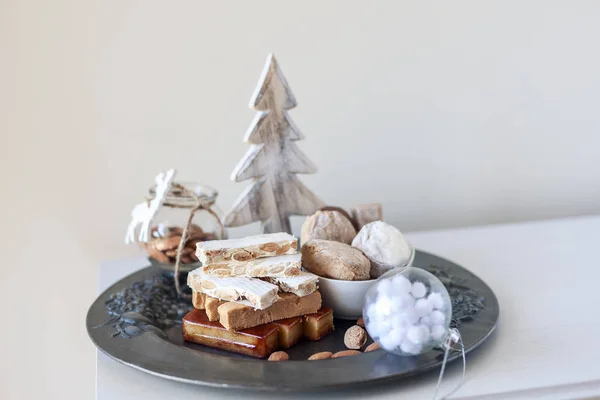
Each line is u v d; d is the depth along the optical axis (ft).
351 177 3.40
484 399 2.02
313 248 2.44
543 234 3.27
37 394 3.34
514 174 3.55
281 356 2.16
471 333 2.25
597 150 3.59
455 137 3.45
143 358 2.13
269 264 2.31
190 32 3.12
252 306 2.21
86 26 3.04
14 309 3.24
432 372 2.13
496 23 3.36
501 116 3.46
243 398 2.03
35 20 3.00
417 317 2.08
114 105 3.13
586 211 3.66
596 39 3.46
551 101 3.50
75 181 3.17
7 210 3.14
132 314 2.40
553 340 2.30
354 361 2.10
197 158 3.24
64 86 3.07
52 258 3.22
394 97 3.35
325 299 2.43
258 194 2.77
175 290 2.67
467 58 3.37
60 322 3.29
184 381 2.02
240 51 3.18
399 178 3.44
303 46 3.22
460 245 3.15
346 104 3.31
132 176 3.21
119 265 3.05
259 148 2.73
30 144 3.10
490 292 2.57
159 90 3.15
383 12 3.25
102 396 2.04
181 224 2.68
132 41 3.09
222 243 2.36
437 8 3.29
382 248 2.46
